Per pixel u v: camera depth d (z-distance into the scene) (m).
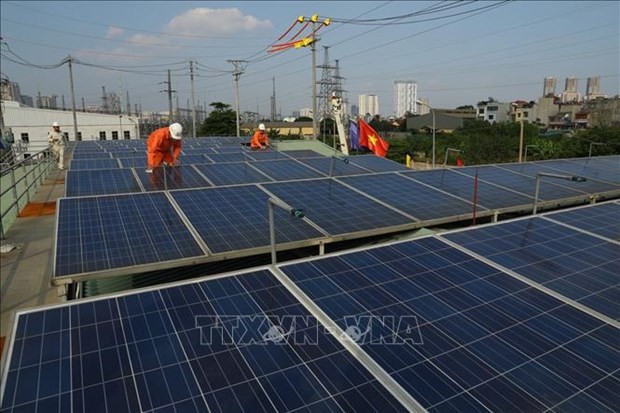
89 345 4.29
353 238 9.84
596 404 3.91
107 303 4.95
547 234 7.59
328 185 13.29
